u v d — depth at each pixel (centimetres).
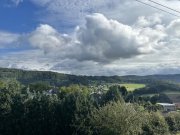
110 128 6444
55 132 7312
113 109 6625
